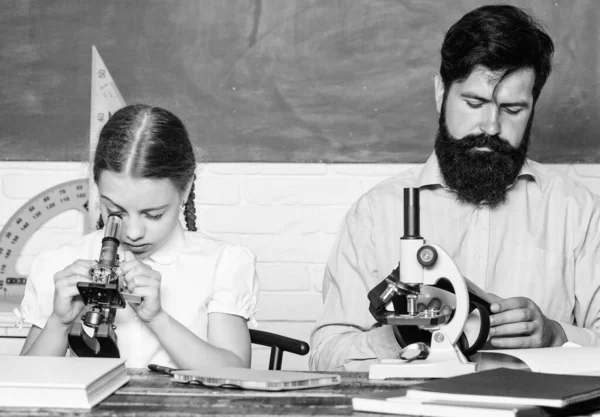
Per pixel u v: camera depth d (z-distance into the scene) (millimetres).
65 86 2641
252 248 2639
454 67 1900
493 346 1629
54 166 2646
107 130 1642
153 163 1589
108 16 2633
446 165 1973
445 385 1119
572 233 2051
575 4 2625
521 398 1038
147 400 1163
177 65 2631
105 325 1436
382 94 2633
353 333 1908
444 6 2621
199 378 1274
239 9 2629
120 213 1635
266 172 2645
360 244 2049
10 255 2580
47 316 1776
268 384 1229
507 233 2051
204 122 2639
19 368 1228
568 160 2643
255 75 2637
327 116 2639
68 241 2613
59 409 1094
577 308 2049
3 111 2635
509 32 1845
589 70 2627
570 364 1318
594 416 1072
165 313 1617
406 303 1442
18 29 2633
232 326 1789
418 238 1382
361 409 1099
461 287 1374
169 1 2627
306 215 2648
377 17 2625
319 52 2629
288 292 2635
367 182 2645
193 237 1886
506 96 1868
